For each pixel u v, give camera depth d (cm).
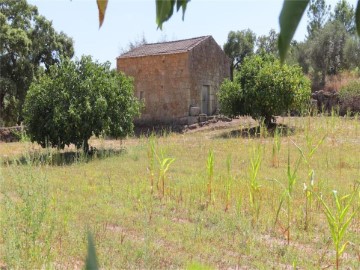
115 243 488
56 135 1203
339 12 3173
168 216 629
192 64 2075
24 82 2377
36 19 2545
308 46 2719
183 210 657
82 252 452
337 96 2188
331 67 2652
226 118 2136
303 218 599
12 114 2461
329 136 1431
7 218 434
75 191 777
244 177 870
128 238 516
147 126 2116
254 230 560
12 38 2284
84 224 557
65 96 1202
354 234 542
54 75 1255
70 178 895
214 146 1355
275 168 970
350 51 2548
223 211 641
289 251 485
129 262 429
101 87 1245
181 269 421
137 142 1627
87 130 1226
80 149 1195
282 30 46
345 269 445
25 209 432
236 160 1097
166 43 2317
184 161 1112
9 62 2366
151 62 2142
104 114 1247
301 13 45
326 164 1008
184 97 2053
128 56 2205
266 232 559
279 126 1662
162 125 2083
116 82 1304
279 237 542
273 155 984
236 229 564
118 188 804
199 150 1293
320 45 2600
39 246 437
